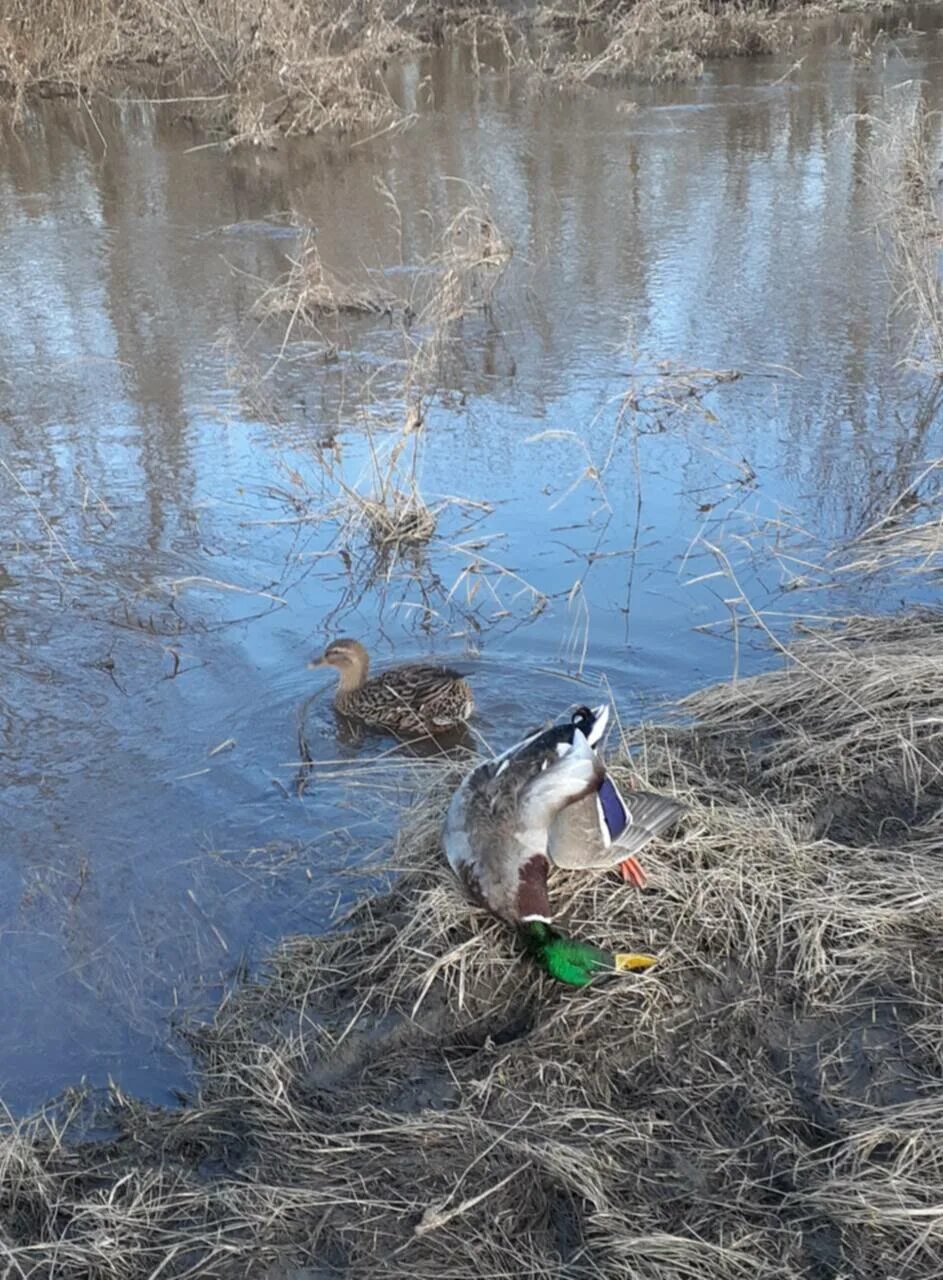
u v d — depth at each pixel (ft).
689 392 10.71
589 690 7.18
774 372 11.03
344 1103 4.54
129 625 7.97
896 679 6.66
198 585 8.40
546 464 9.75
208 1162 4.37
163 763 6.72
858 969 4.92
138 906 5.74
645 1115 4.36
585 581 8.27
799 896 5.22
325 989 5.11
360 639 7.79
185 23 21.57
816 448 9.77
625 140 18.44
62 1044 5.02
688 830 5.52
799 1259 3.85
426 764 6.62
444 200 15.97
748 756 6.33
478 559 8.28
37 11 22.97
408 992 4.99
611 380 11.02
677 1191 4.10
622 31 24.18
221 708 7.18
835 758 6.17
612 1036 4.69
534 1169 4.15
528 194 16.12
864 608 7.80
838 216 14.80
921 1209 3.91
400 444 9.02
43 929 5.62
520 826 4.98
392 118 20.07
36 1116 4.62
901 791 6.02
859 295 12.53
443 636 7.76
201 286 13.46
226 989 5.26
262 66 20.15
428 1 26.53
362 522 9.00
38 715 7.11
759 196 15.69
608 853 5.08
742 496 9.18
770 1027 4.73
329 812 6.31
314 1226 4.03
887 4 27.25
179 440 10.27
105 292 13.41
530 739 5.29
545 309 12.57
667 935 5.10
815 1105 4.41
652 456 9.79
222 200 16.49
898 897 5.18
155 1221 4.08
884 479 9.32
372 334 12.15
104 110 21.70
